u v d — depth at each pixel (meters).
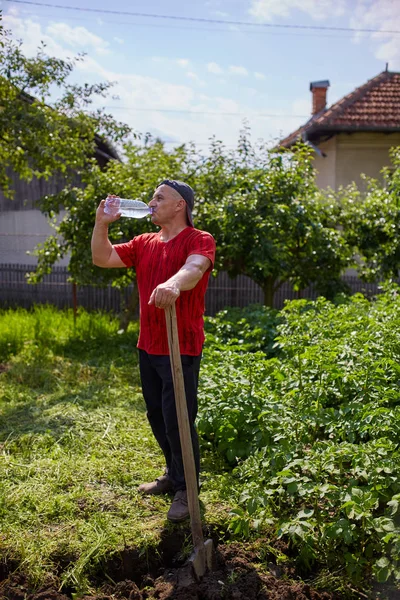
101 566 2.86
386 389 3.43
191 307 3.02
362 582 2.73
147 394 3.27
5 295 12.81
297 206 8.70
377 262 9.22
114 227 8.42
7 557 2.84
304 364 4.34
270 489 3.08
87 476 3.70
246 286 12.43
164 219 3.07
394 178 9.15
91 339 8.51
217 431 3.92
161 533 3.04
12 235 13.02
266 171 8.95
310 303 6.79
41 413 5.04
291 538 2.87
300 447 3.30
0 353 7.36
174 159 9.37
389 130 13.33
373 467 2.82
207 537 3.05
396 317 5.12
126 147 9.48
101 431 4.59
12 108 7.62
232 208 8.34
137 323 10.00
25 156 8.78
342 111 13.79
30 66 8.04
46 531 3.06
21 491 3.46
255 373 4.32
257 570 2.82
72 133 8.66
